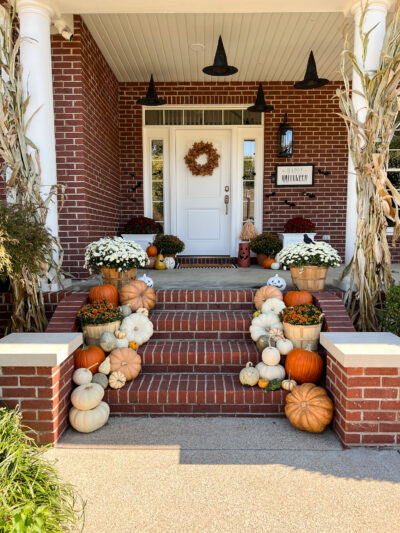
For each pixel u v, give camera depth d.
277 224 7.07
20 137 3.54
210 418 3.04
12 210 3.17
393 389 2.59
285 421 2.98
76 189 4.81
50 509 1.80
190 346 3.52
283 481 2.26
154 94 5.70
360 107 3.75
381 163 3.43
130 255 3.97
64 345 2.78
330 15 4.71
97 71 5.45
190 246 7.27
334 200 6.99
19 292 3.52
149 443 2.67
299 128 6.88
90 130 5.10
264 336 3.36
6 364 2.60
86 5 3.80
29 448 2.06
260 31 5.09
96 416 2.82
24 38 3.46
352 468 2.39
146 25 4.92
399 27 3.36
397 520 1.97
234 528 1.92
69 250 4.88
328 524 1.94
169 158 7.02
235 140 6.95
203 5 3.82
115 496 2.14
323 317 3.50
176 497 2.13
